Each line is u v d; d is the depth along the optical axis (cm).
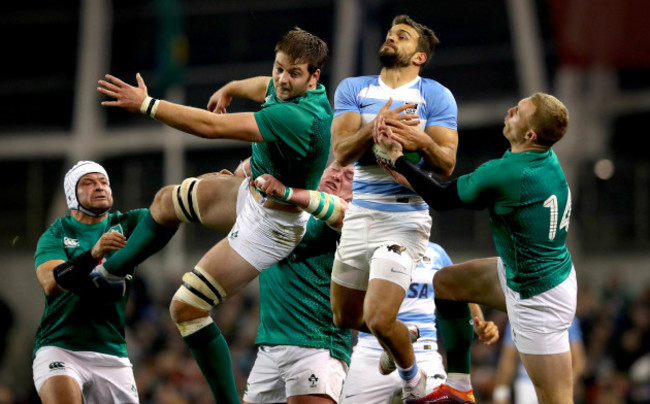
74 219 2341
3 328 6769
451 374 2094
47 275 2205
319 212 2014
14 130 8075
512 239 1878
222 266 2045
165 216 2156
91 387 2323
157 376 4591
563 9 5656
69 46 8219
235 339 5100
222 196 2128
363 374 2411
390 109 1897
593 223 6894
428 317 2414
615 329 4716
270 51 7625
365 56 6712
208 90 7681
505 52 7275
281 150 1933
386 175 1906
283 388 2327
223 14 7700
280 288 2280
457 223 7062
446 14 7406
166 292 6028
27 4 8256
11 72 8231
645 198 6888
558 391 1905
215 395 2139
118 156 7688
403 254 1881
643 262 6725
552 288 1892
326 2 7456
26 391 6031
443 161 1853
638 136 6931
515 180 1830
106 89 1814
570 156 6353
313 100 1942
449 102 1919
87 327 2289
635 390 4166
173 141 7331
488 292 2016
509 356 3228
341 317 2012
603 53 5609
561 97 6375
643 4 5481
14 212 7888
